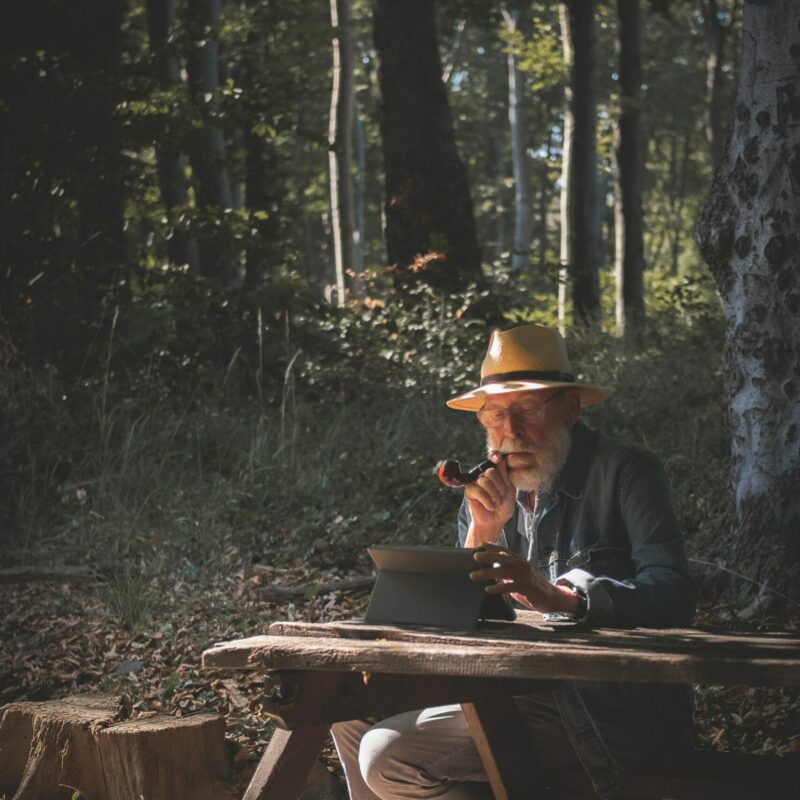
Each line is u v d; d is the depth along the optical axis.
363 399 9.88
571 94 18.12
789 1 5.53
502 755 2.73
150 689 5.10
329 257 40.44
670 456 7.99
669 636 2.57
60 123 10.87
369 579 6.43
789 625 5.31
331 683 2.53
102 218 12.27
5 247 10.78
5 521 7.36
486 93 44.09
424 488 7.69
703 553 5.88
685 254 40.91
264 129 12.29
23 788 3.79
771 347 5.57
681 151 51.44
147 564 6.75
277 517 7.47
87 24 12.77
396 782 2.95
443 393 10.04
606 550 3.06
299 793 2.65
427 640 2.53
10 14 11.84
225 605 6.14
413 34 13.73
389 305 12.07
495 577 2.71
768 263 5.56
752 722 4.38
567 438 3.09
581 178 17.95
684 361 10.57
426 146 13.70
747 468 5.68
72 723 3.80
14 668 5.50
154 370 9.98
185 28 12.12
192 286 11.20
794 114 5.51
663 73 41.34
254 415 9.20
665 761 2.81
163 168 14.94
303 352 10.77
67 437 8.47
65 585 6.65
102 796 3.77
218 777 3.81
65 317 10.27
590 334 13.12
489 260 44.47
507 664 2.28
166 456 8.10
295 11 19.97
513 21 29.44
